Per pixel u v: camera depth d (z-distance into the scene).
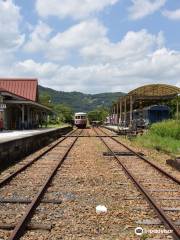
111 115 83.25
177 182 12.09
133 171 14.81
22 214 8.15
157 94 41.03
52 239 6.61
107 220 7.79
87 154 21.45
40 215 8.12
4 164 16.50
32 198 9.70
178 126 29.19
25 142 21.55
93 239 6.63
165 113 46.69
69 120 116.75
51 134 34.81
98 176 13.45
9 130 43.72
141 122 46.03
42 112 71.31
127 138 36.06
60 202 9.33
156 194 10.51
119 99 53.38
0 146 15.78
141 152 22.58
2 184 11.52
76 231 7.07
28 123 51.66
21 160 18.94
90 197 10.01
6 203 9.22
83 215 8.16
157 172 14.53
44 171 14.69
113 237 6.74
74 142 31.95
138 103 53.88
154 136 30.02
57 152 22.86
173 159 16.58
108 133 51.84
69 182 12.20
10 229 7.13
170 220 7.30
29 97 61.16
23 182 12.17
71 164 16.81
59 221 7.71
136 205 9.11
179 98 43.53
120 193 10.52
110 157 19.89
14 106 50.53
